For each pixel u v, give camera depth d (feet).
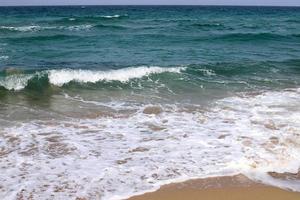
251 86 36.29
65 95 31.65
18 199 15.26
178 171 17.92
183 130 23.52
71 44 62.85
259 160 19.17
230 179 17.34
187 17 160.66
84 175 17.38
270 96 32.37
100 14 179.83
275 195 16.16
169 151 20.21
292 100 31.07
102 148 20.58
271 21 140.26
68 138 21.95
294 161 19.24
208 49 60.54
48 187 16.25
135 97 31.48
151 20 128.57
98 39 69.67
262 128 23.86
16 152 19.77
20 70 37.58
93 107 28.32
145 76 38.32
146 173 17.67
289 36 78.48
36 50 55.11
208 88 35.12
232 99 31.24
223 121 25.32
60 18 125.49
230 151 20.18
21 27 85.35
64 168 18.04
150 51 57.11
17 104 28.58
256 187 16.75
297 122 25.13
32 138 21.79
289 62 49.08
